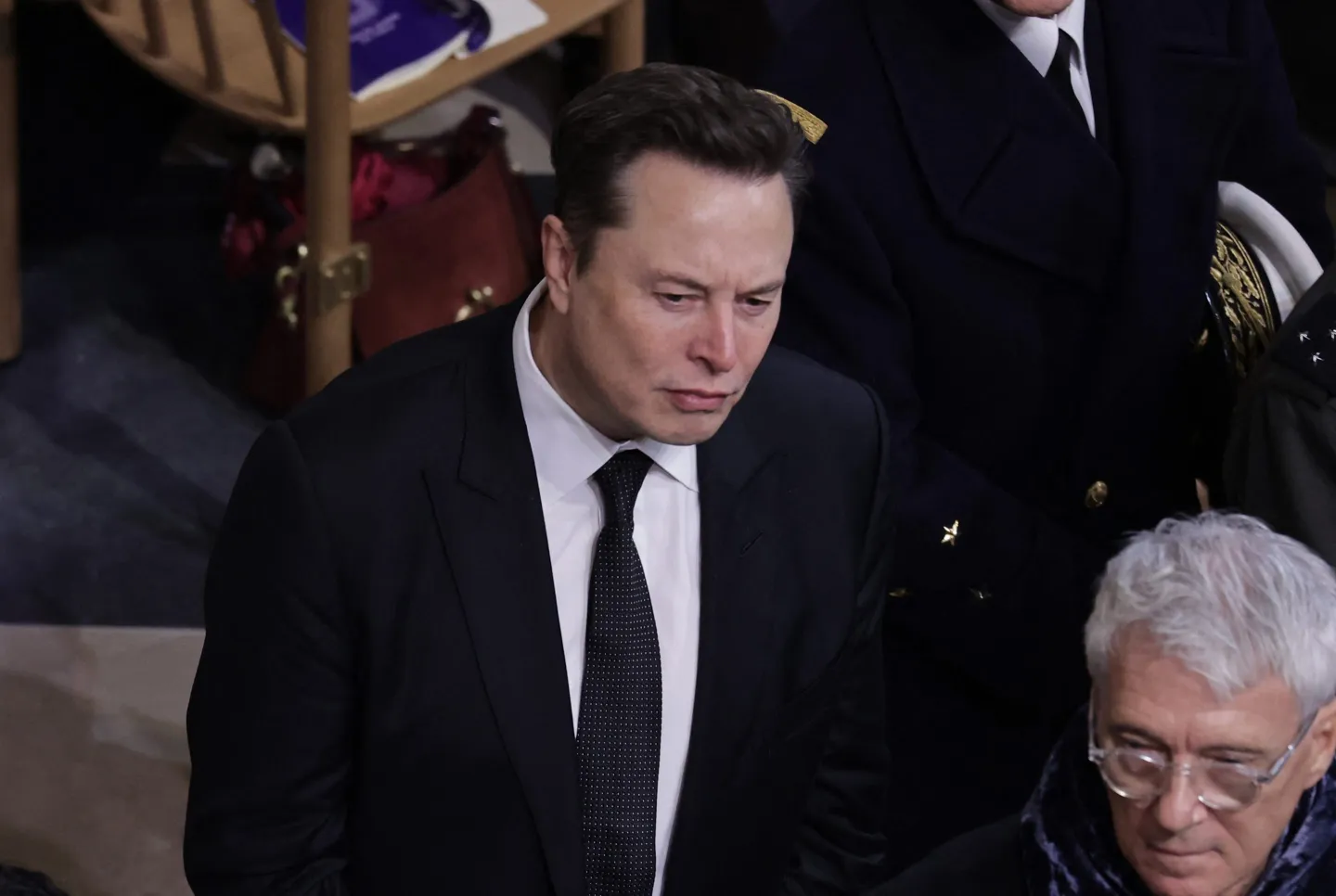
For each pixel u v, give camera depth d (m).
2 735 11.27
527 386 6.21
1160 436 8.34
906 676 8.35
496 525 6.15
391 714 6.14
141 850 10.63
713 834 6.54
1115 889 5.60
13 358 14.31
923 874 6.06
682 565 6.43
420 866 6.35
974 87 7.78
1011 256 7.79
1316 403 7.42
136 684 11.72
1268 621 5.19
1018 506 8.02
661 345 5.56
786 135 5.50
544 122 17.05
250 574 6.10
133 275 15.33
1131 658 5.31
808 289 7.71
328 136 10.27
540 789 6.17
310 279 10.68
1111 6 8.04
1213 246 8.12
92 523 12.88
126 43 11.29
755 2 14.63
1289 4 15.55
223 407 14.08
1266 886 5.52
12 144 13.78
